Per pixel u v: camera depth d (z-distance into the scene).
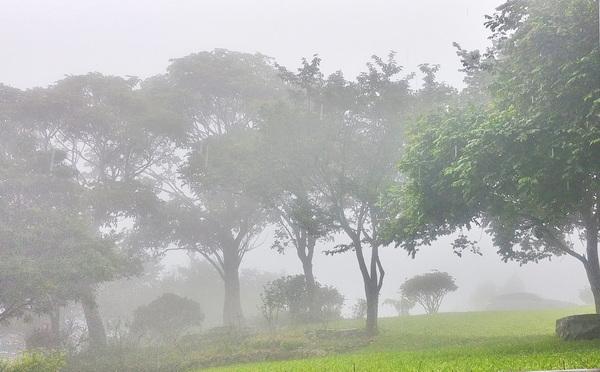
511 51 15.94
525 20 15.73
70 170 31.12
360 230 27.19
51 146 35.84
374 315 26.38
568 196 15.04
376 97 25.83
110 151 37.44
